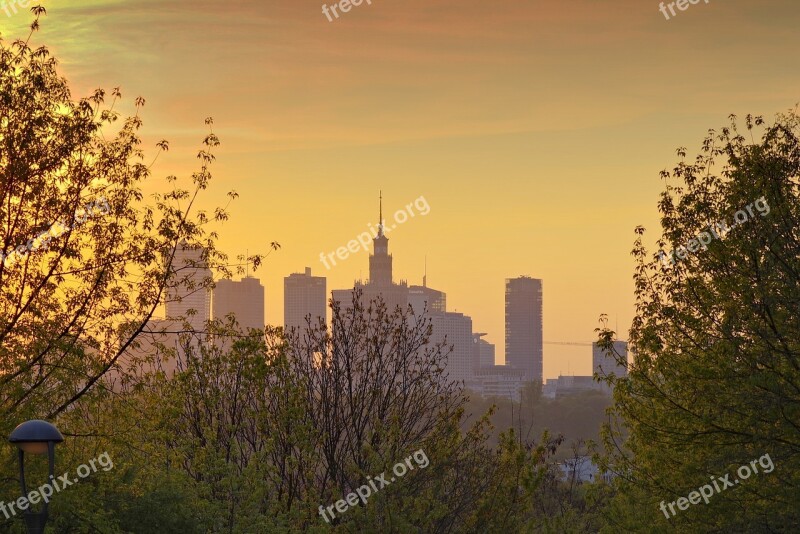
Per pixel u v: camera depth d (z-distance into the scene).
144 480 33.06
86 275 34.22
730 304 34.28
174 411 33.31
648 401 38.94
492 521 34.62
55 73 33.22
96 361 33.69
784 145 34.53
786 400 33.06
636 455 40.66
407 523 31.69
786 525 34.50
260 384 33.41
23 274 33.09
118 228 34.56
